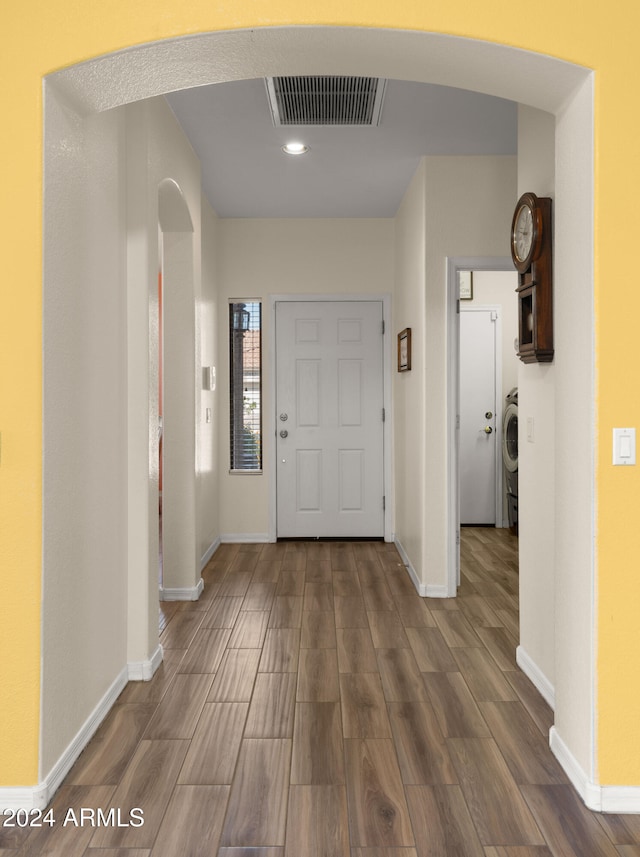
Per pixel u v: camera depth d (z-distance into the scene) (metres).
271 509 5.60
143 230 2.79
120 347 2.70
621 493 1.96
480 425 6.26
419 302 4.21
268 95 3.24
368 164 4.20
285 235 5.55
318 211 5.33
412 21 1.93
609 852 1.74
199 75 2.16
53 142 2.00
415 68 2.15
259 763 2.16
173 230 3.97
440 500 4.06
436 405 4.05
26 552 1.92
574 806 1.94
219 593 4.12
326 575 4.54
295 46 2.01
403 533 5.04
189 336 3.98
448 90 3.22
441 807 1.92
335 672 2.90
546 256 2.53
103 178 2.47
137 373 2.80
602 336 1.95
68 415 2.13
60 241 2.05
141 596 2.83
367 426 5.60
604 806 1.92
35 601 1.92
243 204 5.12
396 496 5.46
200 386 4.51
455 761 2.18
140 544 2.83
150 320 2.87
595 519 1.96
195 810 1.90
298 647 3.20
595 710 1.95
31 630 1.92
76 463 2.20
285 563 4.88
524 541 2.95
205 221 4.95
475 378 6.24
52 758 2.01
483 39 1.94
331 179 4.52
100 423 2.46
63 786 2.03
